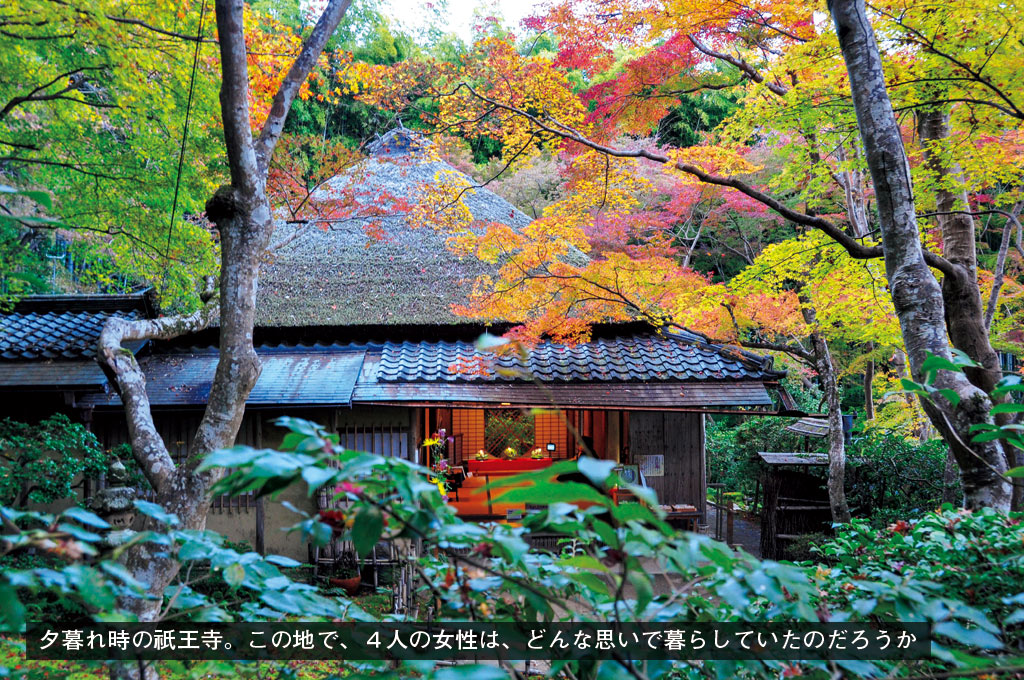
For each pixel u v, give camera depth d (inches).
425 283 382.6
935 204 275.9
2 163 242.8
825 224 205.6
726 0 214.5
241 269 168.1
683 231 583.2
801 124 231.5
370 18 547.2
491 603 56.6
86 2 205.8
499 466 391.5
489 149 695.1
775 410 329.4
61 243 425.4
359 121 606.2
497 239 259.4
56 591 36.9
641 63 248.1
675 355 345.4
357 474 39.5
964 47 197.6
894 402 516.1
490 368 307.3
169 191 262.1
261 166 178.2
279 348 348.5
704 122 636.7
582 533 49.3
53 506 299.0
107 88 251.0
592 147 231.9
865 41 158.2
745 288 272.7
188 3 233.1
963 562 91.8
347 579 275.3
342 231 419.8
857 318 299.4
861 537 126.6
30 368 295.1
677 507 335.6
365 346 357.7
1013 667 40.9
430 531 42.3
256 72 244.8
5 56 229.6
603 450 430.6
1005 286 391.5
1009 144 249.3
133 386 173.6
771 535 335.0
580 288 257.9
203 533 48.5
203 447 155.6
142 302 348.8
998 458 128.2
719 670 50.9
